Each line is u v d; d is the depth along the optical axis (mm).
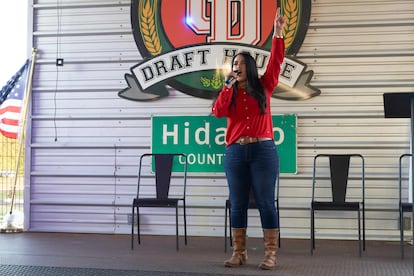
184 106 5129
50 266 3754
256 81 3604
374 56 4902
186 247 4539
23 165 5367
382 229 4836
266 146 3584
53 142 5320
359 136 4902
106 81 5270
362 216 4676
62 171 5301
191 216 5090
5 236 5066
